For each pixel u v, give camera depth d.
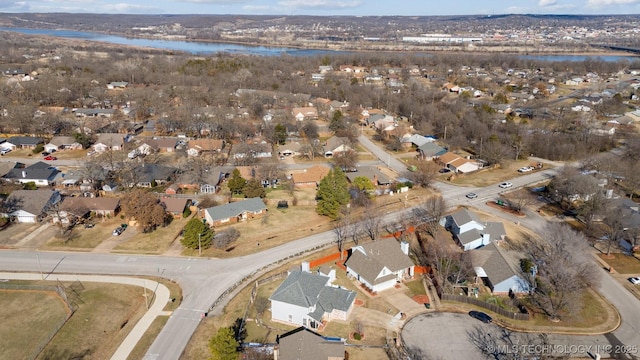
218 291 61.88
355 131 137.25
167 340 52.25
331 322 55.75
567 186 92.00
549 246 71.94
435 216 79.31
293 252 72.44
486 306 58.31
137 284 63.12
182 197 92.75
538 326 55.19
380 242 67.44
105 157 108.31
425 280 65.00
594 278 62.28
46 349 50.72
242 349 49.59
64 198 87.50
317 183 100.81
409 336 53.31
